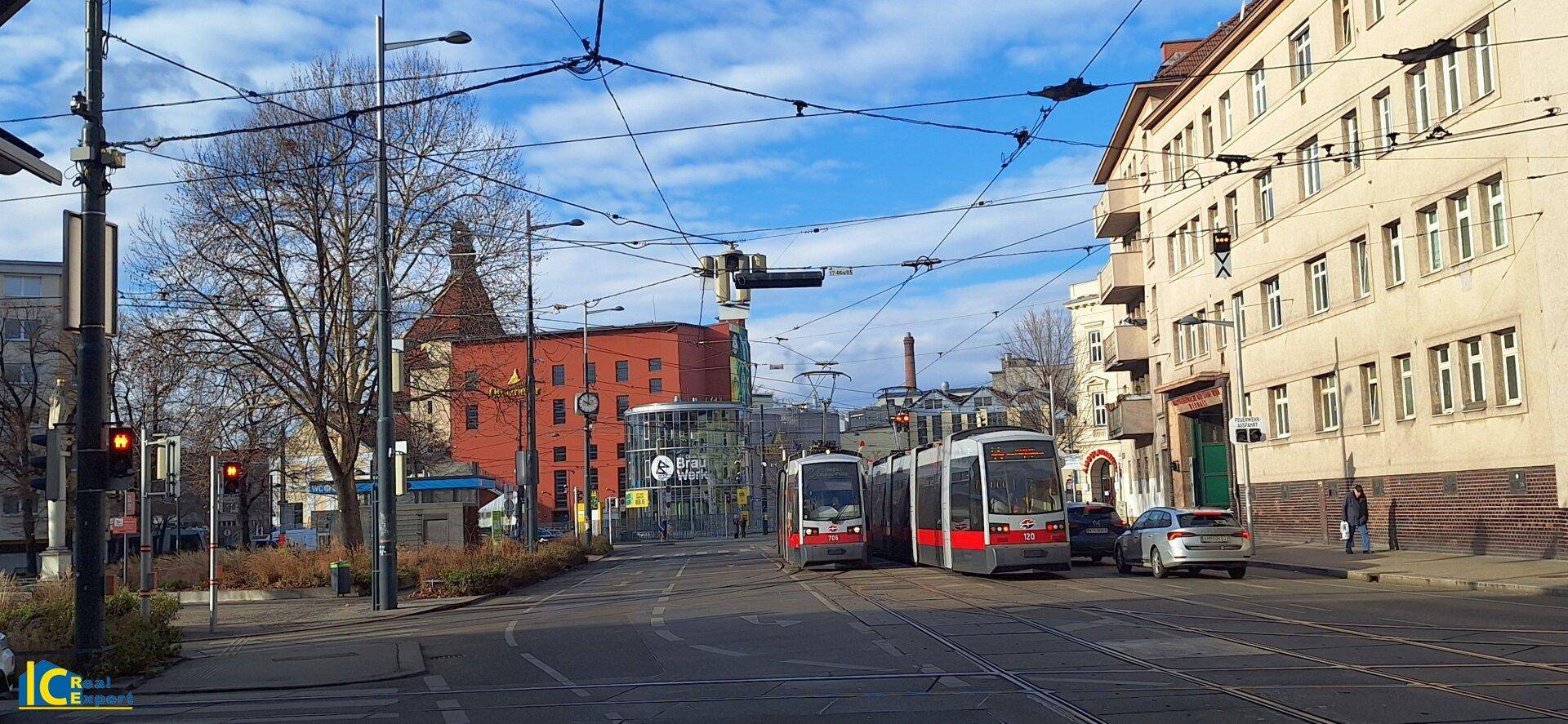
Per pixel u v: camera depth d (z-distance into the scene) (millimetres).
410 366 35938
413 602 27359
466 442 94000
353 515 35594
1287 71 37188
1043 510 27047
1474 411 28734
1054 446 27656
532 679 13961
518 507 56125
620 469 98250
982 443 27688
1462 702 9945
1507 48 26844
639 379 99250
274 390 35625
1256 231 40062
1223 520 26781
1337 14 34312
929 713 10531
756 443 107812
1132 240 53812
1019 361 76812
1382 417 32969
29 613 17125
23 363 55812
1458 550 29547
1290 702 10195
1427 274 30453
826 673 13258
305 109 33969
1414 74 30672
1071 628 16328
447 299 36438
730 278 23734
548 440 99250
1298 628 15438
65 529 35094
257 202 33562
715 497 94938
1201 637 14672
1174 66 48406
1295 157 37094
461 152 34906
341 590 29500
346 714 11836
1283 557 32156
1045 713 10281
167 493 20094
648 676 13820
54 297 67062
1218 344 43531
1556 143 25422
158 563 32844
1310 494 37469
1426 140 26609
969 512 27953
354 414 35094
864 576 30234
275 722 11461
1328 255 35469
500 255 35938
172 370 33812
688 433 94875
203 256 33531
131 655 15031
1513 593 21266
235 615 24781
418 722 11297
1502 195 27453
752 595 25656
